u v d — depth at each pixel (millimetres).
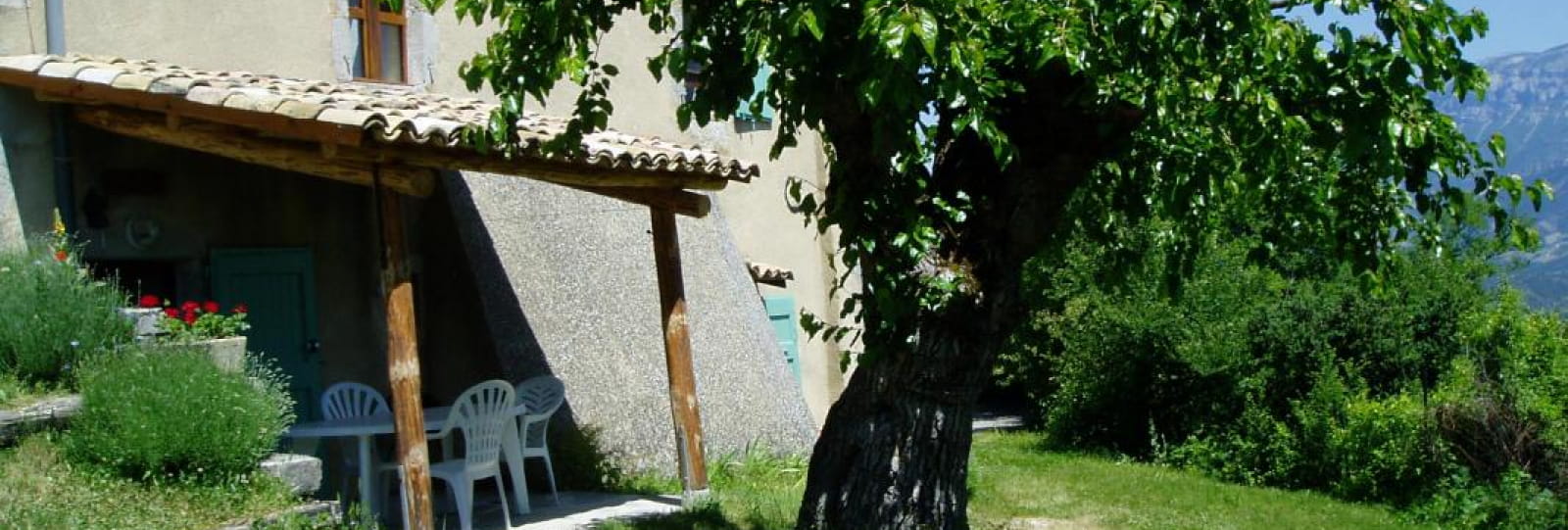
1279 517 11602
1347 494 13086
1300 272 15945
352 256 10242
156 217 8828
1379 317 14289
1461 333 13633
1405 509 12266
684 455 9430
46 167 8102
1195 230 8602
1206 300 15391
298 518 6836
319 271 9969
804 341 15633
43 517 6145
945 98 5938
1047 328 18266
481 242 10930
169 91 7395
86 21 8609
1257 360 14922
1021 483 13141
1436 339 14328
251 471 7164
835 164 6746
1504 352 12789
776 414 12727
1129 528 10547
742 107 14547
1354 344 14555
